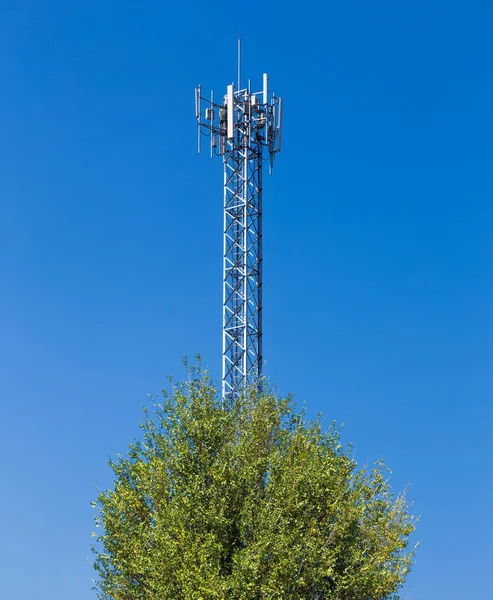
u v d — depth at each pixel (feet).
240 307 181.47
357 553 136.67
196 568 129.59
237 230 185.78
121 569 140.36
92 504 144.97
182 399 149.79
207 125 193.57
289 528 136.98
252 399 156.04
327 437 151.64
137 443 149.89
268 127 192.75
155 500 143.23
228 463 143.33
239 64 194.80
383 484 145.59
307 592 134.21
